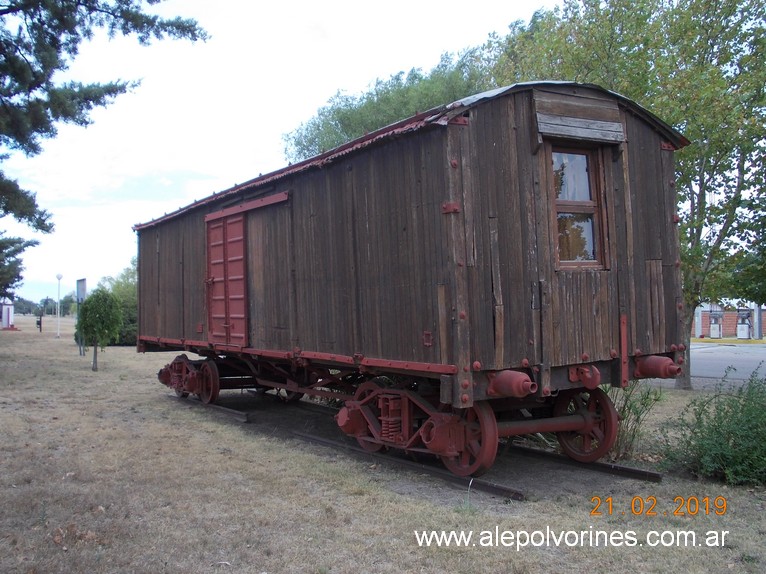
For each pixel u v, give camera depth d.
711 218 11.06
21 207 12.35
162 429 8.12
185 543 4.14
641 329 6.25
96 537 4.20
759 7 11.29
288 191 7.66
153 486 5.46
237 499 5.13
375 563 3.88
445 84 18.20
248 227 8.66
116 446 7.01
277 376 9.66
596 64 11.56
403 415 6.26
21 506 4.79
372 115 19.06
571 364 5.71
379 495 5.28
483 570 3.78
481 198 5.35
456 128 5.28
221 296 9.26
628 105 6.25
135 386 12.52
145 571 3.69
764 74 10.70
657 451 6.62
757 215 10.48
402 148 5.82
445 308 5.27
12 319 43.41
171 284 10.98
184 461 6.38
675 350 6.53
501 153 5.50
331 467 6.18
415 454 6.34
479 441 5.77
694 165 11.21
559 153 6.00
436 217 5.39
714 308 30.67
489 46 17.88
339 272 6.76
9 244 22.41
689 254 11.13
